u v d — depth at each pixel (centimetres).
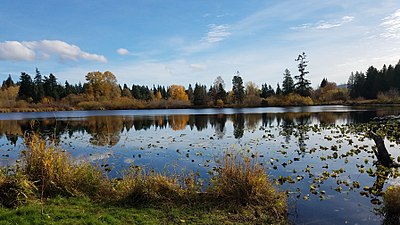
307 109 5131
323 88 8144
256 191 661
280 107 6238
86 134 2164
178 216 578
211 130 2366
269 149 1424
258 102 6619
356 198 723
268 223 570
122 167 1077
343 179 884
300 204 685
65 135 2102
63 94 7419
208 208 621
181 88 8256
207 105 6762
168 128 2559
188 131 2320
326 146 1485
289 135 1947
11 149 1506
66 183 692
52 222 507
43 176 671
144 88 8988
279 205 641
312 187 790
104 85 7031
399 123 2314
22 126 2791
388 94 5922
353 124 2442
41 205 588
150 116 4156
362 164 1076
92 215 553
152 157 1266
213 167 1037
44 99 6256
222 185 686
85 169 744
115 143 1700
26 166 704
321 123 2666
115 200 655
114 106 6431
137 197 655
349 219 605
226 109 5931
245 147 1486
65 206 603
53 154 727
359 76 7688
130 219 556
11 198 596
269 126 2586
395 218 604
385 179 872
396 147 1411
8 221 496
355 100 6594
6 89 7481
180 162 1153
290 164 1087
